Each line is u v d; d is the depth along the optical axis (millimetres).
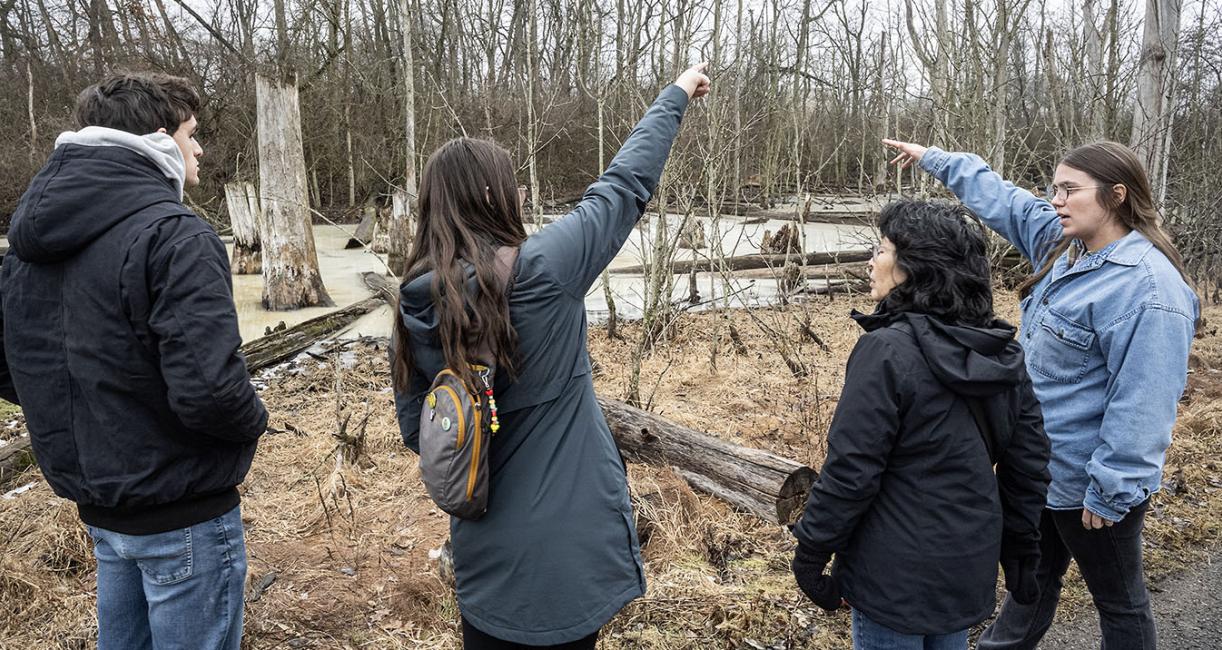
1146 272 2127
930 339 1854
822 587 2023
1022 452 1977
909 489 1907
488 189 1744
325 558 3625
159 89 1964
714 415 5676
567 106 20891
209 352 1801
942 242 1884
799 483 3889
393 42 25656
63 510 3693
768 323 8914
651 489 3943
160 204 1866
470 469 1685
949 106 9523
